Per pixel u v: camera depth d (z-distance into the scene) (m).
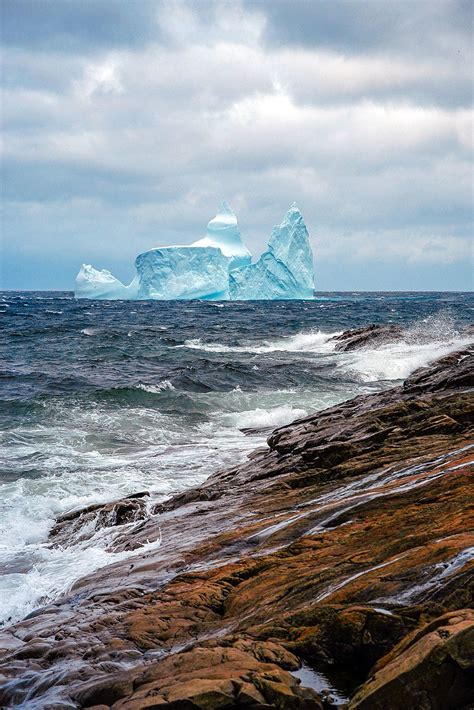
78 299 122.56
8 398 22.47
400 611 4.20
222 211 116.62
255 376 26.81
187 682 3.78
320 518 7.53
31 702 4.29
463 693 3.34
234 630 5.03
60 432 18.00
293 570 5.90
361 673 4.03
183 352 37.25
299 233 106.81
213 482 12.00
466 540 5.01
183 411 20.73
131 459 15.30
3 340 43.47
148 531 9.59
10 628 6.16
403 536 5.88
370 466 9.73
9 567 9.15
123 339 44.66
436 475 7.71
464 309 82.56
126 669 4.56
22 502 12.26
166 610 5.74
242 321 62.38
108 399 22.22
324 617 4.42
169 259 109.00
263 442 16.84
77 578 8.14
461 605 4.11
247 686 3.68
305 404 21.02
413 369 27.03
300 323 58.72
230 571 6.43
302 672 4.05
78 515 11.41
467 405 11.59
